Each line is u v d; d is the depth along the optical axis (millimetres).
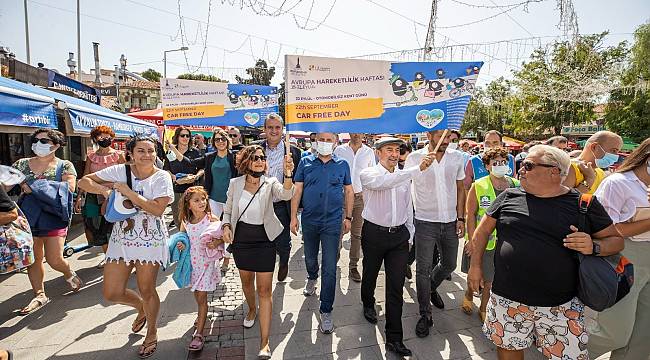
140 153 2816
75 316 3572
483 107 28469
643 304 2518
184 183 5473
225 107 7133
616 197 2443
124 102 39844
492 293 2361
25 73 8039
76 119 5793
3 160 6363
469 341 3256
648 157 2361
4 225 3023
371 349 3104
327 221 3570
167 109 6871
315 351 3061
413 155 3752
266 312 2957
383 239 3143
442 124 3363
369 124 3398
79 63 17625
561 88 17422
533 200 2184
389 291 3082
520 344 2242
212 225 3254
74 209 4746
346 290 4363
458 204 3717
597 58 15828
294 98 3279
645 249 2471
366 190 3279
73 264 5012
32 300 3789
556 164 2043
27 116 4359
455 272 5020
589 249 1965
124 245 2846
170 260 3109
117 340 3168
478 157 4406
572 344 2088
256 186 3070
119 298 2973
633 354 2592
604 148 3188
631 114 21406
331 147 3607
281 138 4523
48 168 3875
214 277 3193
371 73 3379
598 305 1963
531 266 2100
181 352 3018
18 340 3141
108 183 2920
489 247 3479
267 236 2975
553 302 2096
